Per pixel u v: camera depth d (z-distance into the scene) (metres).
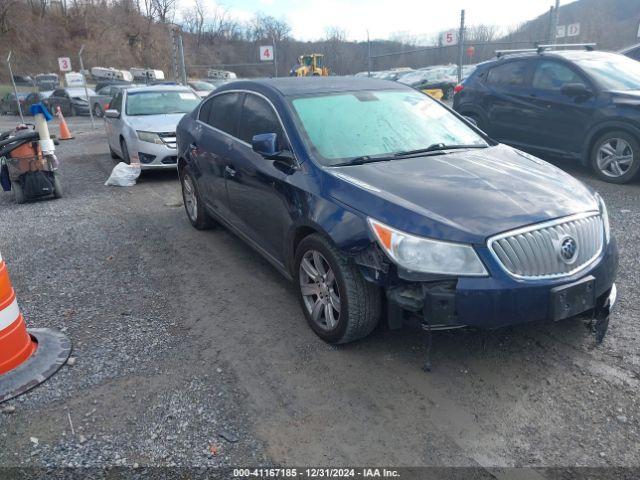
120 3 66.06
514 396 3.02
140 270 5.03
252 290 4.51
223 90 5.44
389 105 4.52
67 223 6.70
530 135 8.36
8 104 29.95
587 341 3.53
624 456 2.58
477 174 3.58
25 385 3.21
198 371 3.35
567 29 19.64
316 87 4.54
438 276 2.88
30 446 2.75
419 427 2.81
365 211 3.17
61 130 15.67
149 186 8.80
